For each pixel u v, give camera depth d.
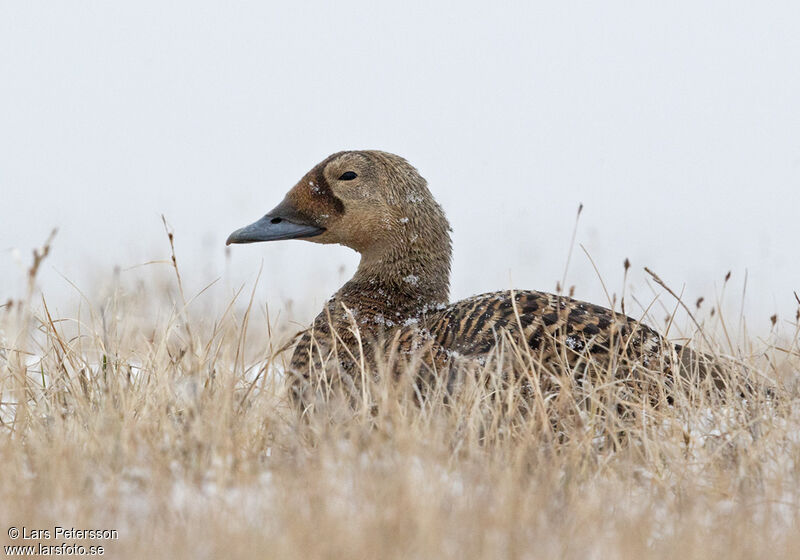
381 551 11.19
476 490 12.84
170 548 11.34
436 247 19.56
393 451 13.74
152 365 17.67
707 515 12.98
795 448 14.55
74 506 12.45
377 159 19.58
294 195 19.89
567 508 12.67
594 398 15.12
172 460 13.98
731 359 17.14
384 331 18.80
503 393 15.68
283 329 22.77
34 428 15.58
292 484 12.77
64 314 25.95
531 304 17.56
